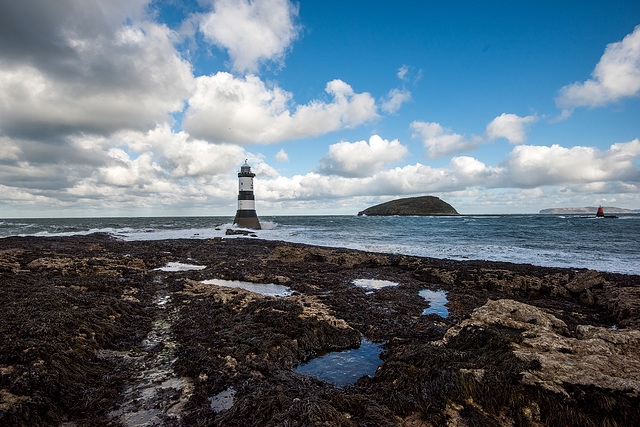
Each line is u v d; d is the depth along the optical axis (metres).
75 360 7.09
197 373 7.26
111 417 5.76
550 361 6.28
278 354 8.28
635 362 6.18
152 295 14.80
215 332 9.70
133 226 75.00
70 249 27.92
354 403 5.86
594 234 47.34
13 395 5.39
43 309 9.30
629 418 5.05
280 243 36.97
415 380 6.43
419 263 22.66
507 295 16.34
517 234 49.09
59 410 5.74
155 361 8.07
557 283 16.84
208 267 22.97
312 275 20.38
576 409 5.25
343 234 53.12
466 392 5.86
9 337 6.92
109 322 9.73
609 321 12.80
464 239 42.72
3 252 21.56
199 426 5.49
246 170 61.66
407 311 12.81
